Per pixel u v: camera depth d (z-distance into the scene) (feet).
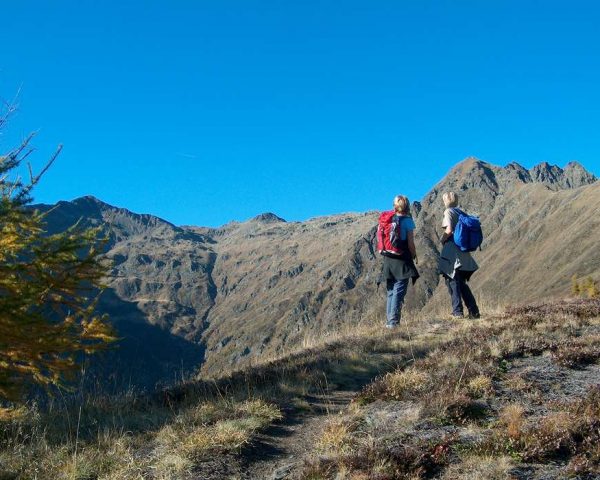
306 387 20.70
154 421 18.43
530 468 13.12
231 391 20.72
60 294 18.33
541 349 21.50
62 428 18.44
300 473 14.08
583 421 14.58
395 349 24.56
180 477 14.56
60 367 18.07
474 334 24.26
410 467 13.61
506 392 17.74
